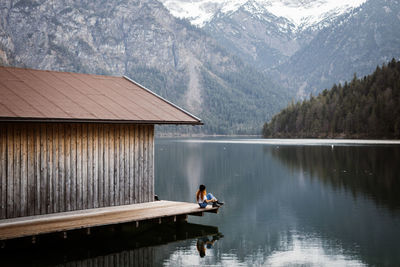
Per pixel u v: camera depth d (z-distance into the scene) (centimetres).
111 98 1881
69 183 1644
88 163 1698
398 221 1880
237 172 3938
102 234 1633
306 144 9988
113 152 1783
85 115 1593
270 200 2453
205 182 3234
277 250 1495
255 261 1384
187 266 1341
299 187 2931
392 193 2605
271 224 1873
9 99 1545
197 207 1817
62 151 1622
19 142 1510
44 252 1464
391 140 12050
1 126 1467
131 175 1853
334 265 1333
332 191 2725
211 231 1764
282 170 4028
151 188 1941
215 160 5438
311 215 2044
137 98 1991
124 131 1822
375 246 1522
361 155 5619
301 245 1552
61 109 1586
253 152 7075
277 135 17775
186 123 1870
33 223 1453
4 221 1470
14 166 1499
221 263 1364
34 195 1549
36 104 1566
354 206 2231
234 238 1655
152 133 1934
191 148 9112
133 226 1762
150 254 1459
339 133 14112
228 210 2180
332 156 5594
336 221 1906
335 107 15200
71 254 1448
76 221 1489
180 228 1806
